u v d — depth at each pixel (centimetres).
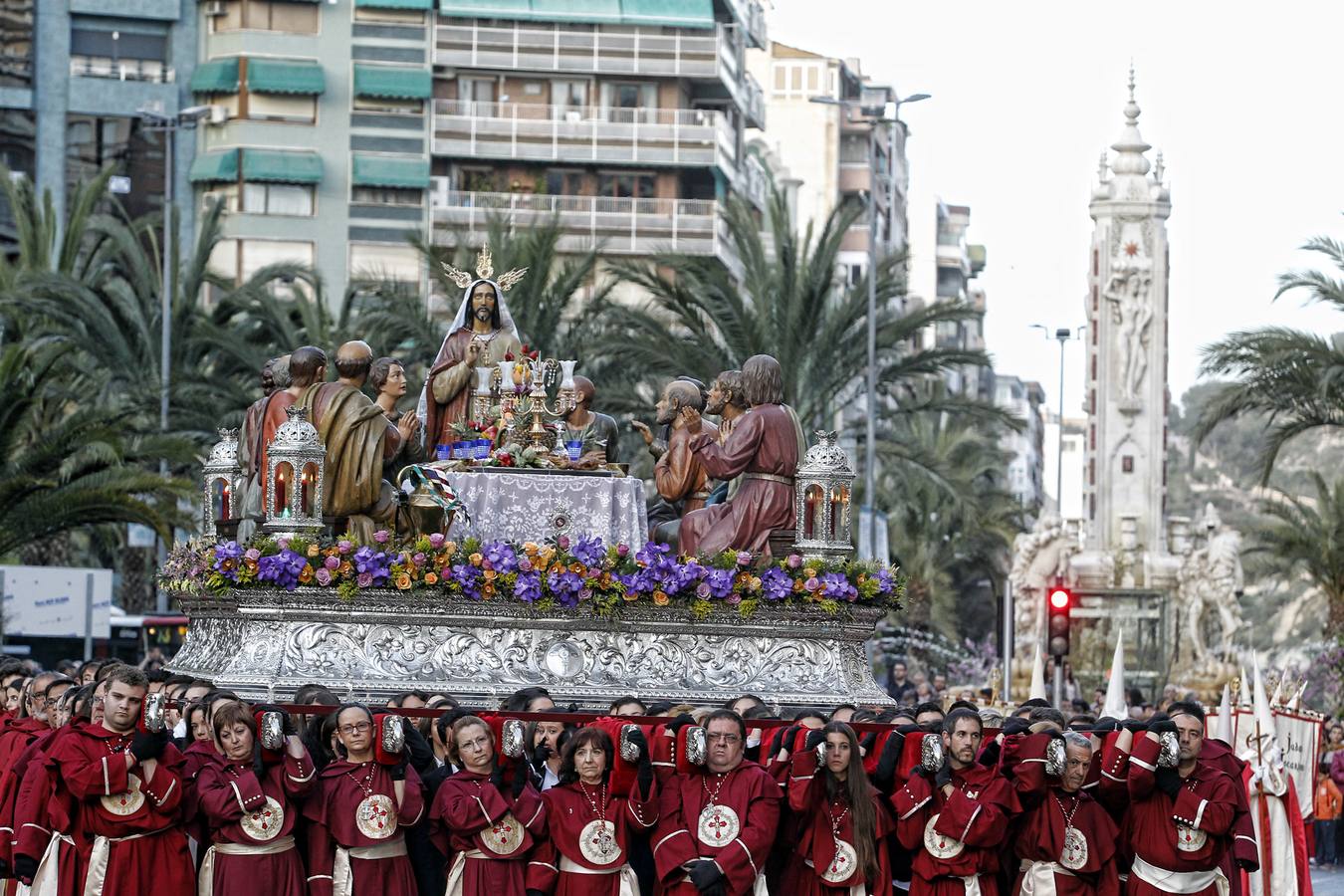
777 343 4169
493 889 1338
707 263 4156
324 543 1902
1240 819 1491
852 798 1381
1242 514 11900
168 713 1398
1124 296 5684
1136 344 5675
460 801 1329
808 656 1980
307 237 7094
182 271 4984
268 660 1869
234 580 1864
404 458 2092
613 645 1934
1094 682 5184
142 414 4272
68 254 4603
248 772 1312
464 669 1897
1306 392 4259
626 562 1923
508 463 2036
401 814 1337
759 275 4212
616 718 1403
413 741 1370
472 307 2142
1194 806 1470
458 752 1384
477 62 7219
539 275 4212
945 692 3756
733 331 4147
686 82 7538
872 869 1382
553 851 1361
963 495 4809
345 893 1325
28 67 6894
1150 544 5581
